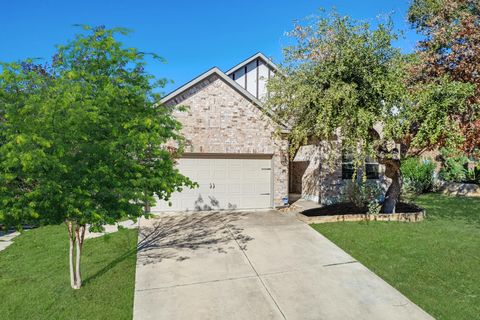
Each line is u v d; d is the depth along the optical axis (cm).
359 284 570
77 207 428
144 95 549
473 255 700
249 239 843
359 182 1367
